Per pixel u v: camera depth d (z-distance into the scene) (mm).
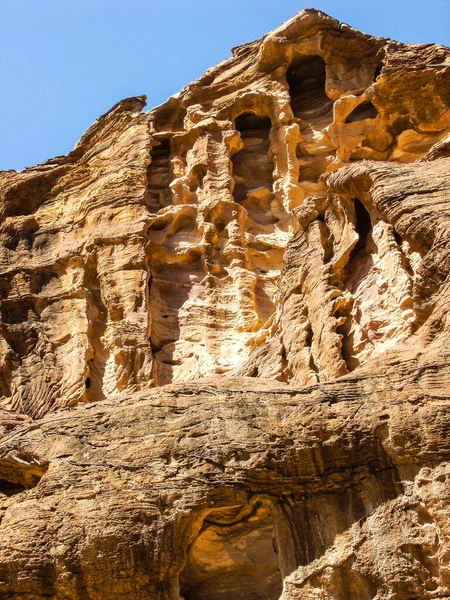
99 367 27641
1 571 16453
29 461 17516
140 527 16391
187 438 17031
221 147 30250
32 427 18078
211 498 16531
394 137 29375
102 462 17047
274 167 30281
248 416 17078
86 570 16281
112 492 16672
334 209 22406
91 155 31906
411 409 16609
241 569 17234
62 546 16375
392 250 20375
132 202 29500
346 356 20344
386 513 16109
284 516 16641
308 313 21812
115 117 31938
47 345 28141
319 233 22656
